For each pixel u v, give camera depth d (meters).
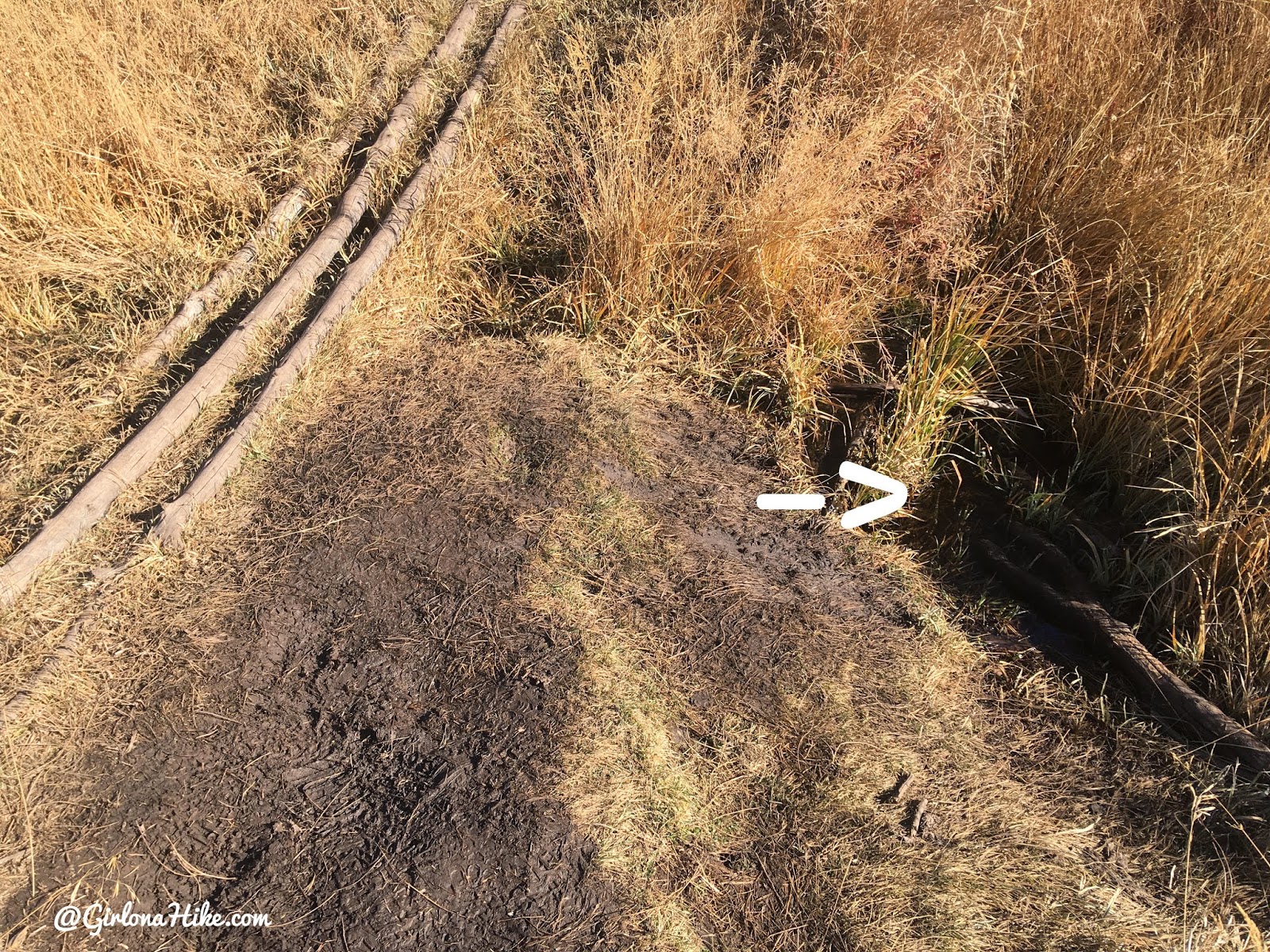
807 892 3.00
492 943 2.77
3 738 3.13
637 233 5.18
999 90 5.95
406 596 3.70
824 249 5.32
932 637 3.97
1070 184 5.52
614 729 3.29
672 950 2.79
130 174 5.61
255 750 3.21
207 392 4.39
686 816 3.13
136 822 3.01
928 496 4.81
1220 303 4.61
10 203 5.19
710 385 5.09
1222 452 4.21
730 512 4.39
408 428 4.43
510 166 6.27
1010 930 2.98
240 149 6.15
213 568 3.74
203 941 2.76
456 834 2.97
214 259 5.32
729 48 6.84
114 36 6.41
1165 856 3.26
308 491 4.07
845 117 5.99
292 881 2.89
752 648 3.73
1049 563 4.43
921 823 3.23
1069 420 5.11
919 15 6.57
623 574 3.93
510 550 3.92
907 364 4.92
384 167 5.95
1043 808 3.38
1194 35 6.49
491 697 3.36
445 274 5.45
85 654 3.41
